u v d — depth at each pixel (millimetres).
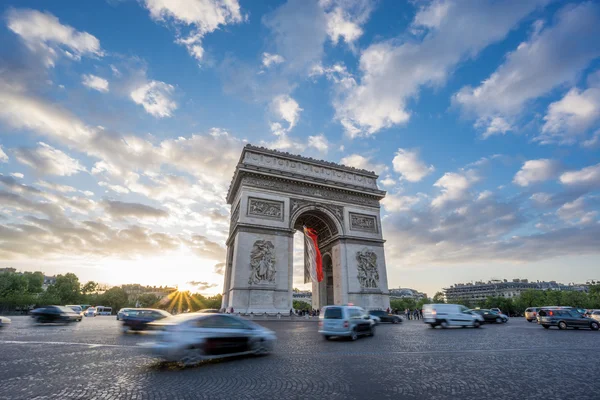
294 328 37844
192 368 15117
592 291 171375
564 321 40312
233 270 56219
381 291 64562
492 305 178375
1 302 122250
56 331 33625
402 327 43656
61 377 13109
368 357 18125
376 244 68688
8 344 22453
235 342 17500
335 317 27219
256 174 62469
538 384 12047
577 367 15172
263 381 12602
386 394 10812
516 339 27672
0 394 10773
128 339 26875
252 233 58594
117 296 192875
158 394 10883
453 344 24078
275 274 57844
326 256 73688
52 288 162625
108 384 12141
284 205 63219
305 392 11062
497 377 13141
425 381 12523
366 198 71750
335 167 71875
